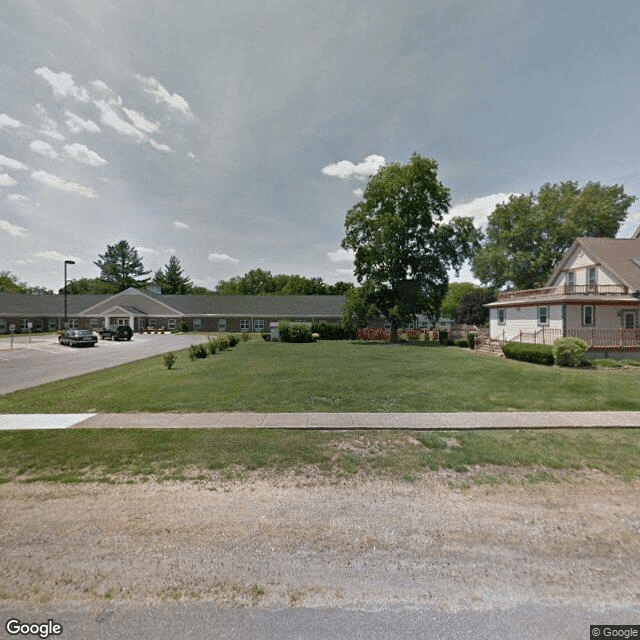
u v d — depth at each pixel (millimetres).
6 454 5523
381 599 2725
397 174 33062
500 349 21781
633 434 6566
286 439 6199
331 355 20234
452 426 6941
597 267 24031
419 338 37875
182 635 2389
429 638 2365
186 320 48344
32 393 9891
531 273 39812
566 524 3785
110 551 3293
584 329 19562
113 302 48344
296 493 4422
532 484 4688
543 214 37531
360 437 6359
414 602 2693
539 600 2713
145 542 3432
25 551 3289
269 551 3305
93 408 8188
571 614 2580
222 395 9484
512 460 5398
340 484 4660
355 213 34406
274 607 2641
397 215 32250
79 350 23938
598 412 7988
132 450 5668
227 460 5332
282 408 8211
